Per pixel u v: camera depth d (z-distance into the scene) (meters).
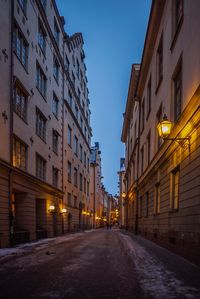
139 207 29.38
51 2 27.84
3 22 16.58
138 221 29.73
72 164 38.31
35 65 22.84
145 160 25.09
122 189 76.25
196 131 10.44
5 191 16.45
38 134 23.59
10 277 8.14
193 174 10.66
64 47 33.69
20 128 19.44
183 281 7.62
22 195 20.58
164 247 15.52
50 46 27.56
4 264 10.38
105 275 8.40
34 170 22.33
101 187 88.75
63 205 32.41
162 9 17.91
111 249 15.23
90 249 15.28
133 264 10.30
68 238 24.67
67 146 35.06
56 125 29.86
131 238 24.36
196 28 10.88
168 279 7.86
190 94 11.59
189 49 11.84
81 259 11.56
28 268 9.54
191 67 11.50
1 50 16.30
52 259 11.60
